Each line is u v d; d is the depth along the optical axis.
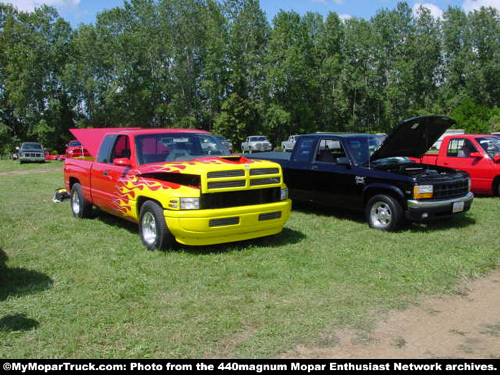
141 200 6.78
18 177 19.73
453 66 63.84
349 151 8.37
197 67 54.81
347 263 5.81
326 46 58.75
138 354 3.51
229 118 51.56
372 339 3.76
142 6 51.94
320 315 4.21
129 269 5.62
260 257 6.07
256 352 3.53
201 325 4.01
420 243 6.78
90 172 8.26
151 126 57.16
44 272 5.55
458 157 11.38
